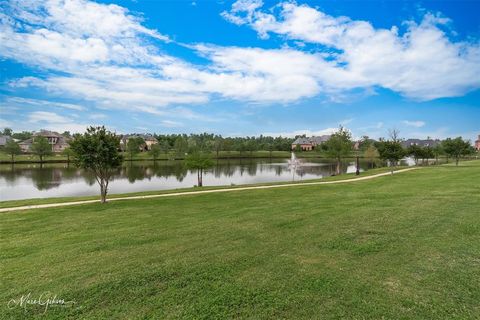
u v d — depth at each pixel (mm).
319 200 14242
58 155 78375
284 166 63562
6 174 43469
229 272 6035
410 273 5797
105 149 15195
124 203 15477
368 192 16562
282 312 4629
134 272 6113
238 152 98000
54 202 16469
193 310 4730
